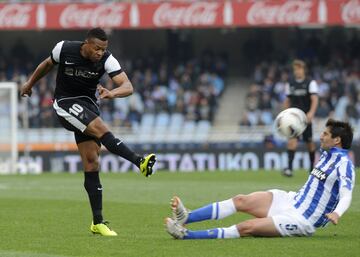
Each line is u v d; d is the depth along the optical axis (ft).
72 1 347.36
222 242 83.10
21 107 325.62
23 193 162.91
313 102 185.26
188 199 143.43
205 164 276.00
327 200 84.38
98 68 92.27
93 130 90.84
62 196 154.10
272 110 325.21
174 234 84.84
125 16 334.85
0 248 84.33
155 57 357.20
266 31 363.97
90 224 106.22
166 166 277.44
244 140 298.97
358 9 329.72
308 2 330.95
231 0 334.44
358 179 184.24
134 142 304.50
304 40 361.92
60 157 278.46
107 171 265.34
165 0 339.57
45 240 89.81
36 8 335.06
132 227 102.63
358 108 326.85
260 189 161.79
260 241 83.35
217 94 346.13
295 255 75.56
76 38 370.94
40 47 369.09
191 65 350.43
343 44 360.89
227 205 84.43
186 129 321.52
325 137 84.89
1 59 359.25
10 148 261.03
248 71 359.87
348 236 89.56
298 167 269.64
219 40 366.02
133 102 332.80
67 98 93.25
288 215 84.94
